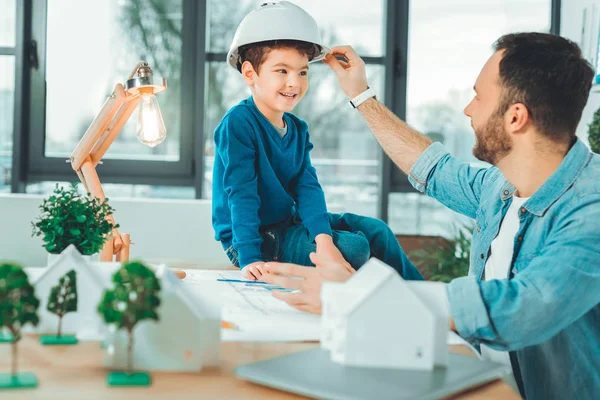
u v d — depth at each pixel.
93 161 1.46
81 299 0.71
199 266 1.66
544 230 1.01
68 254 0.72
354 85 1.48
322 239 1.57
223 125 1.64
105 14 3.43
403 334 0.61
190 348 0.61
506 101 0.97
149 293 0.57
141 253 2.28
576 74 0.95
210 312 0.63
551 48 0.96
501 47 1.00
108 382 0.55
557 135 0.98
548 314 0.78
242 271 1.38
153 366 0.60
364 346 0.60
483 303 0.75
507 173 1.06
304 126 1.81
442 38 3.66
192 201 2.33
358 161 3.66
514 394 0.58
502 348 0.79
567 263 0.82
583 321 1.03
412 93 3.67
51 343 0.68
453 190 1.35
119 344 0.60
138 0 3.44
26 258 2.21
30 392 0.52
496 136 1.00
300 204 1.70
